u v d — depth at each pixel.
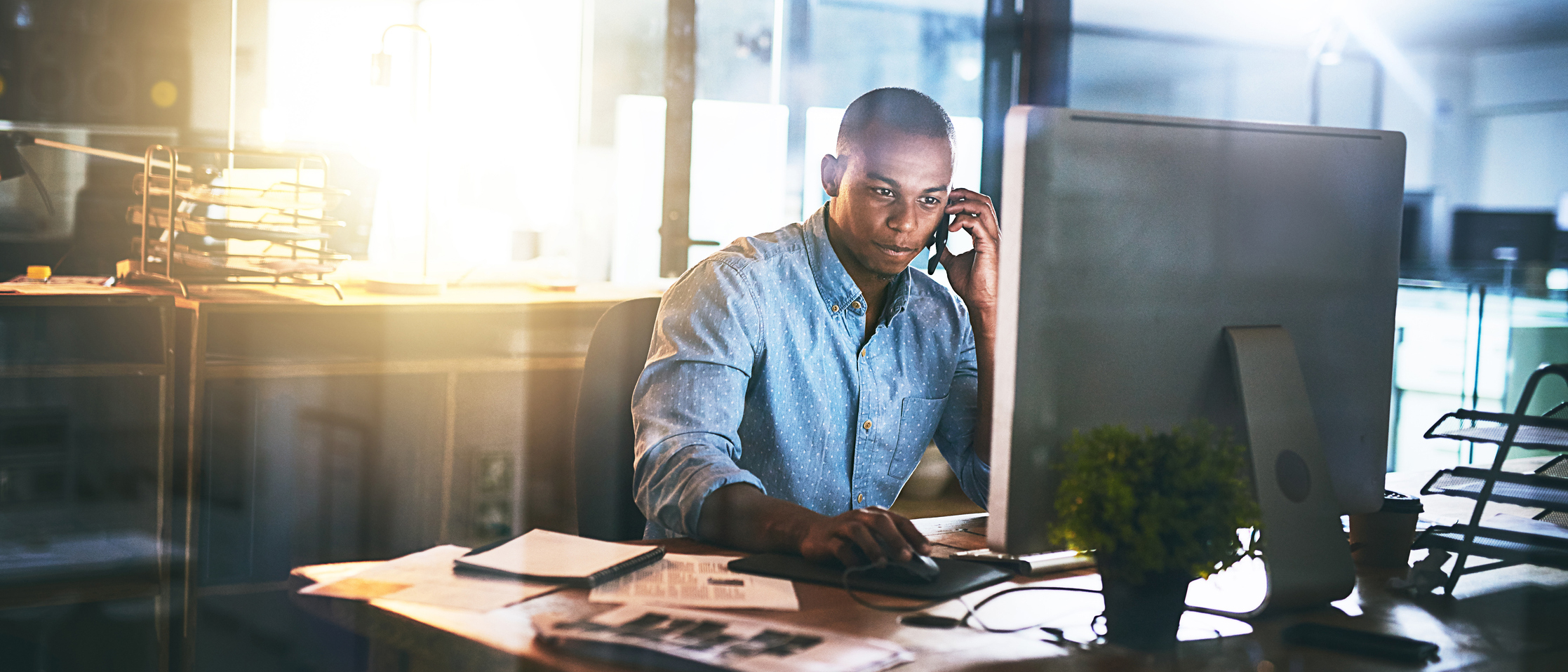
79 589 2.14
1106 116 0.90
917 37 4.85
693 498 1.18
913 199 1.39
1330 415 1.06
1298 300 1.02
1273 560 0.95
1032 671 0.80
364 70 3.56
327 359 2.50
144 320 2.30
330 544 2.54
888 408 1.51
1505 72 5.46
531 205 4.15
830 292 1.45
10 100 2.87
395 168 3.56
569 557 1.03
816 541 1.06
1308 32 5.32
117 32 3.02
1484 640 0.92
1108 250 0.91
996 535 0.91
